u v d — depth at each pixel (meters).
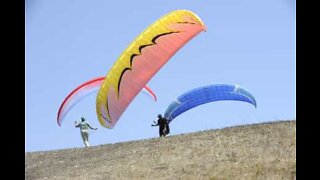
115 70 114.12
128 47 114.94
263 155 91.06
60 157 115.19
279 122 115.00
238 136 107.81
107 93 114.69
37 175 101.44
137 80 113.56
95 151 116.50
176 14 113.62
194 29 111.94
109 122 118.88
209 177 81.88
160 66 113.44
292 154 89.06
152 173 89.75
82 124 125.56
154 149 107.94
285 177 75.69
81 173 97.25
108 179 89.50
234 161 90.38
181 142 110.44
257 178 77.00
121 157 105.88
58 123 132.88
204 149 101.69
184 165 92.31
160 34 112.50
